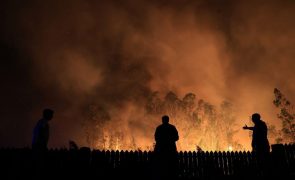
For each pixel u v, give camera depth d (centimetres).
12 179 941
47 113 906
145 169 1122
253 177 1250
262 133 1122
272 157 1269
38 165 959
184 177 1179
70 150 1035
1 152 956
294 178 1271
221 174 1245
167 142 1021
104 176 1061
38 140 873
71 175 1010
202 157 1241
